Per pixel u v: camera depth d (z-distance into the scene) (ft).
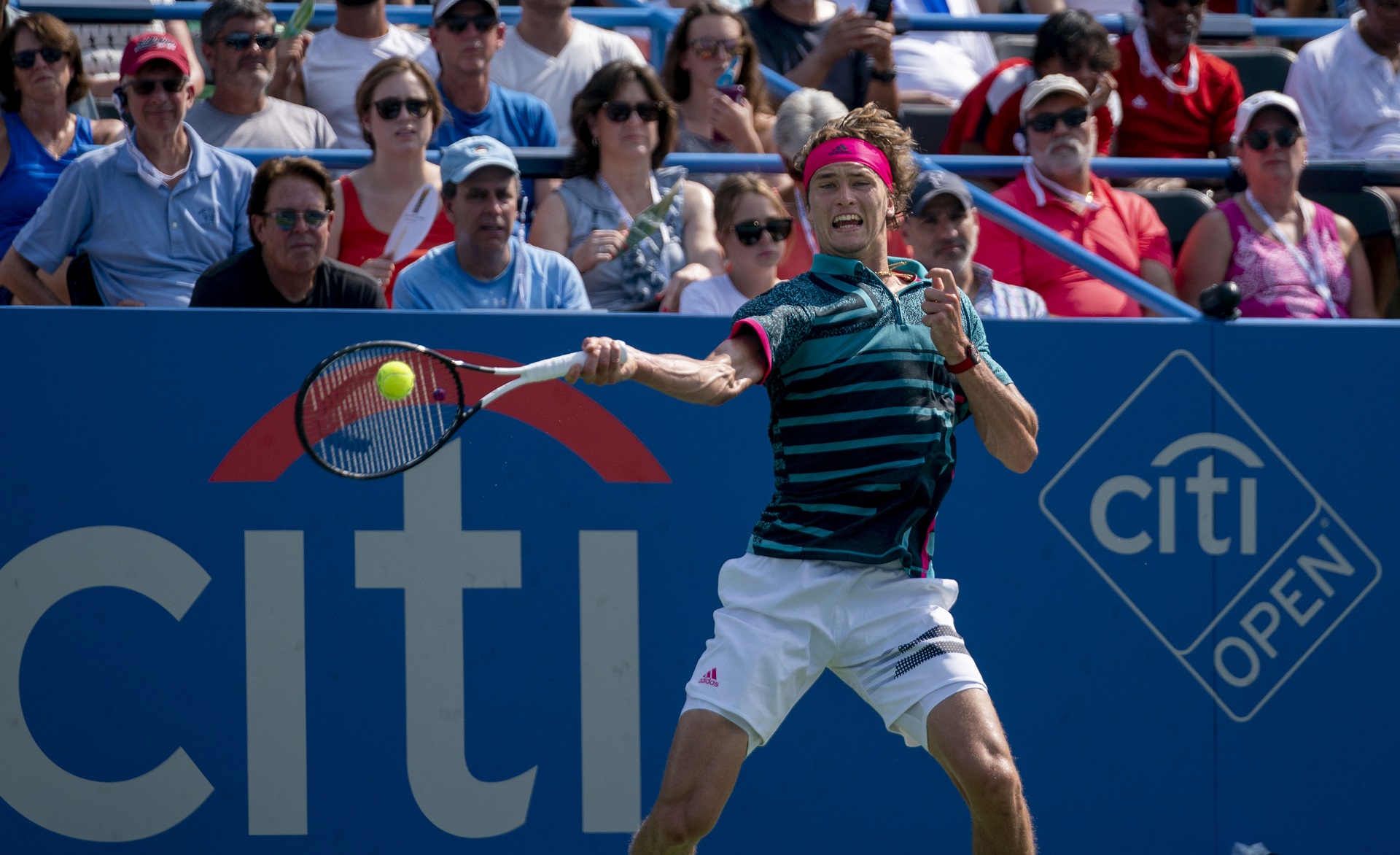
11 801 41.65
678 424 43.24
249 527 42.09
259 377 41.96
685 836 33.88
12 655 41.60
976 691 33.81
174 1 65.46
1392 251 60.54
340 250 55.11
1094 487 44.19
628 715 43.09
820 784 43.55
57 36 57.67
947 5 76.59
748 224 50.65
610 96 54.49
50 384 41.57
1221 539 44.47
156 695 41.93
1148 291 47.88
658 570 43.16
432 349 42.27
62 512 41.68
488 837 42.70
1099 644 44.11
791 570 34.06
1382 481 44.75
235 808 42.11
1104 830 43.93
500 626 42.83
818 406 33.81
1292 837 44.34
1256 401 44.55
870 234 34.68
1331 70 70.95
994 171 57.93
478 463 42.65
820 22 69.36
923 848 43.70
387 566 42.42
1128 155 69.87
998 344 43.98
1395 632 44.78
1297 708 44.50
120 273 52.70
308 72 66.59
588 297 54.49
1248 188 57.93
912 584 34.47
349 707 42.39
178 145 52.95
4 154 57.67
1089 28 62.49
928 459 34.09
